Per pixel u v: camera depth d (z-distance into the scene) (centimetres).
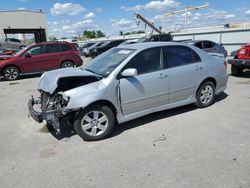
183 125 462
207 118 494
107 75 421
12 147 397
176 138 407
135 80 432
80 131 400
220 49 1412
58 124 389
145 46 464
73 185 293
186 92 514
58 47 1192
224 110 542
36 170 327
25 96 762
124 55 451
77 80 422
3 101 706
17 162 349
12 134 452
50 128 470
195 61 526
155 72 458
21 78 1170
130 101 434
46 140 419
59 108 384
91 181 299
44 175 315
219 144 380
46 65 1166
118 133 437
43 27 3903
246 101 611
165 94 479
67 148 386
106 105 416
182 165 325
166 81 472
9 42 3116
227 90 735
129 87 426
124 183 292
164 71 470
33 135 443
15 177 313
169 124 469
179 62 498
